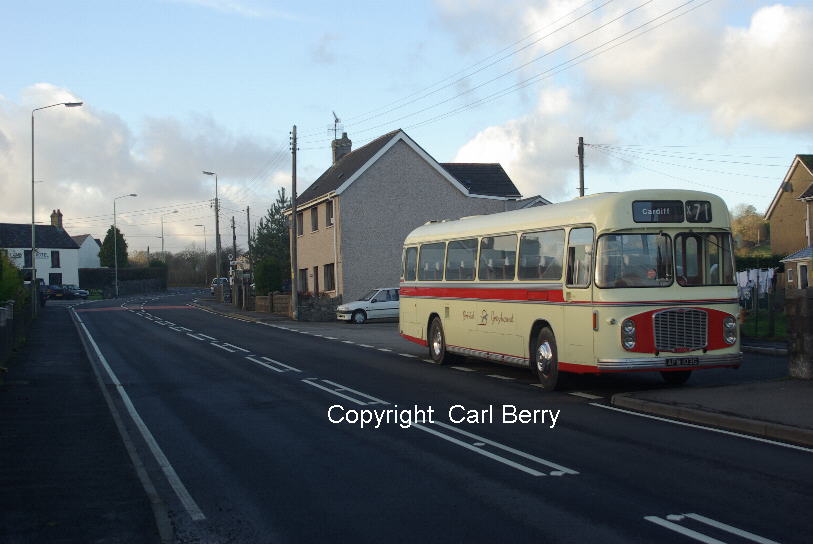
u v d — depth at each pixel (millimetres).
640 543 5805
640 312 12391
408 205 41281
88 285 97438
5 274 23906
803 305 12758
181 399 14023
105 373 18344
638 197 12641
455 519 6523
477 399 13133
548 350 14016
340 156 50281
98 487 7652
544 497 7125
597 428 10398
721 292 12750
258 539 6133
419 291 20062
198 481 8055
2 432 10727
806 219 46219
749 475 7742
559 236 13695
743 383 13016
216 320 39750
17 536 6090
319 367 18562
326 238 42312
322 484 7805
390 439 9969
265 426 11125
